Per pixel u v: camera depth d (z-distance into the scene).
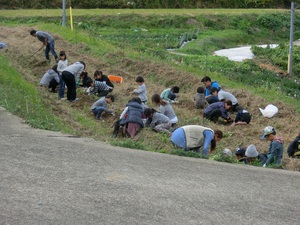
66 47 37.19
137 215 9.16
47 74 24.50
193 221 9.13
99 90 24.17
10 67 26.36
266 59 53.12
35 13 72.12
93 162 12.03
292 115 23.03
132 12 77.50
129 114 18.12
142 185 10.66
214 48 63.09
